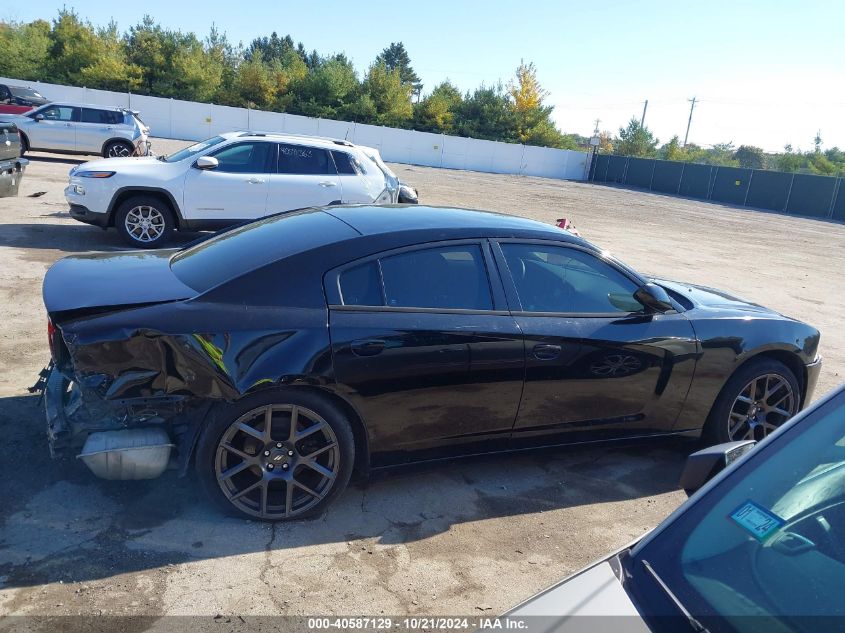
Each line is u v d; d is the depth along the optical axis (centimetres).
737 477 193
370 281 353
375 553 329
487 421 377
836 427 199
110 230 1073
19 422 414
